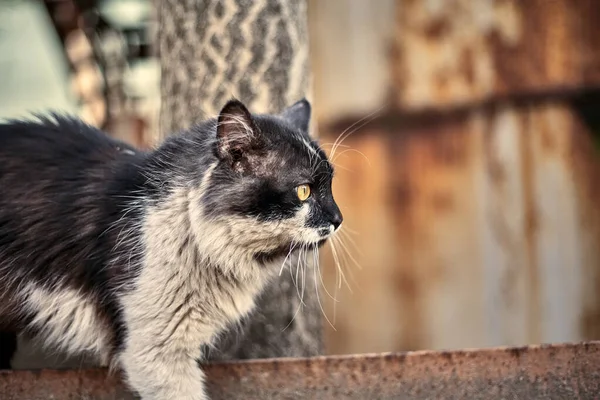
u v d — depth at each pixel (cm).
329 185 111
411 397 105
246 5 124
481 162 153
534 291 153
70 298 108
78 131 115
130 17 178
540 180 152
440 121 153
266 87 124
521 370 104
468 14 151
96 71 173
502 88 151
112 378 106
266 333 123
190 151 110
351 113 155
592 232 153
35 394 105
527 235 153
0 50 209
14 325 111
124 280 106
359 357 105
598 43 150
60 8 165
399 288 155
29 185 110
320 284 134
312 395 105
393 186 154
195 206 107
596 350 104
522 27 151
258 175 108
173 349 106
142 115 177
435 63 152
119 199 109
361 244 155
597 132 152
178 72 125
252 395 106
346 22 154
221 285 109
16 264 109
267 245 109
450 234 154
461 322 154
